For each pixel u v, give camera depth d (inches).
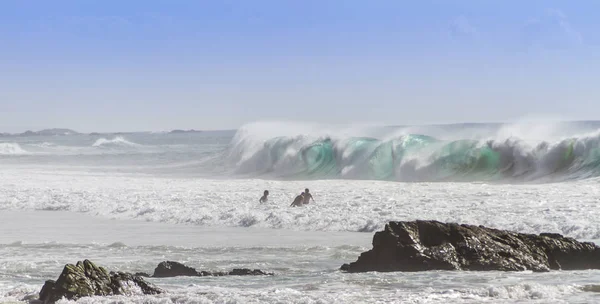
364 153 7165.4
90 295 1606.8
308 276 1999.3
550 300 1482.5
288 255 2514.8
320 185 5132.9
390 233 2119.8
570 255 2135.8
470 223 3021.7
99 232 3326.8
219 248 2714.1
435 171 6466.5
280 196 4384.8
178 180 6215.6
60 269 2279.8
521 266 2034.9
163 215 3850.9
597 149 5654.5
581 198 3592.5
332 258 2431.1
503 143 6259.8
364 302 1466.5
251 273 2110.0
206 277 2059.5
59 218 3973.9
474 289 1615.4
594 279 1788.9
